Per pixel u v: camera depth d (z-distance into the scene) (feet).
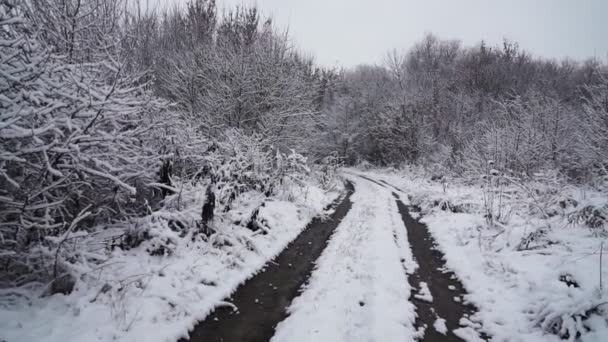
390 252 23.32
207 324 13.82
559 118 53.83
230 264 19.19
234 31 53.42
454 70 128.57
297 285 18.24
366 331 13.28
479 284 18.20
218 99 45.09
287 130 52.06
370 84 135.85
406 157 97.50
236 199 30.12
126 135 17.81
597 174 41.70
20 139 14.02
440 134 88.02
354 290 16.96
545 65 129.29
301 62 63.82
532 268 18.31
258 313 14.96
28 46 13.67
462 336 13.73
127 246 18.65
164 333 12.40
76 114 15.20
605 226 21.88
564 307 13.46
